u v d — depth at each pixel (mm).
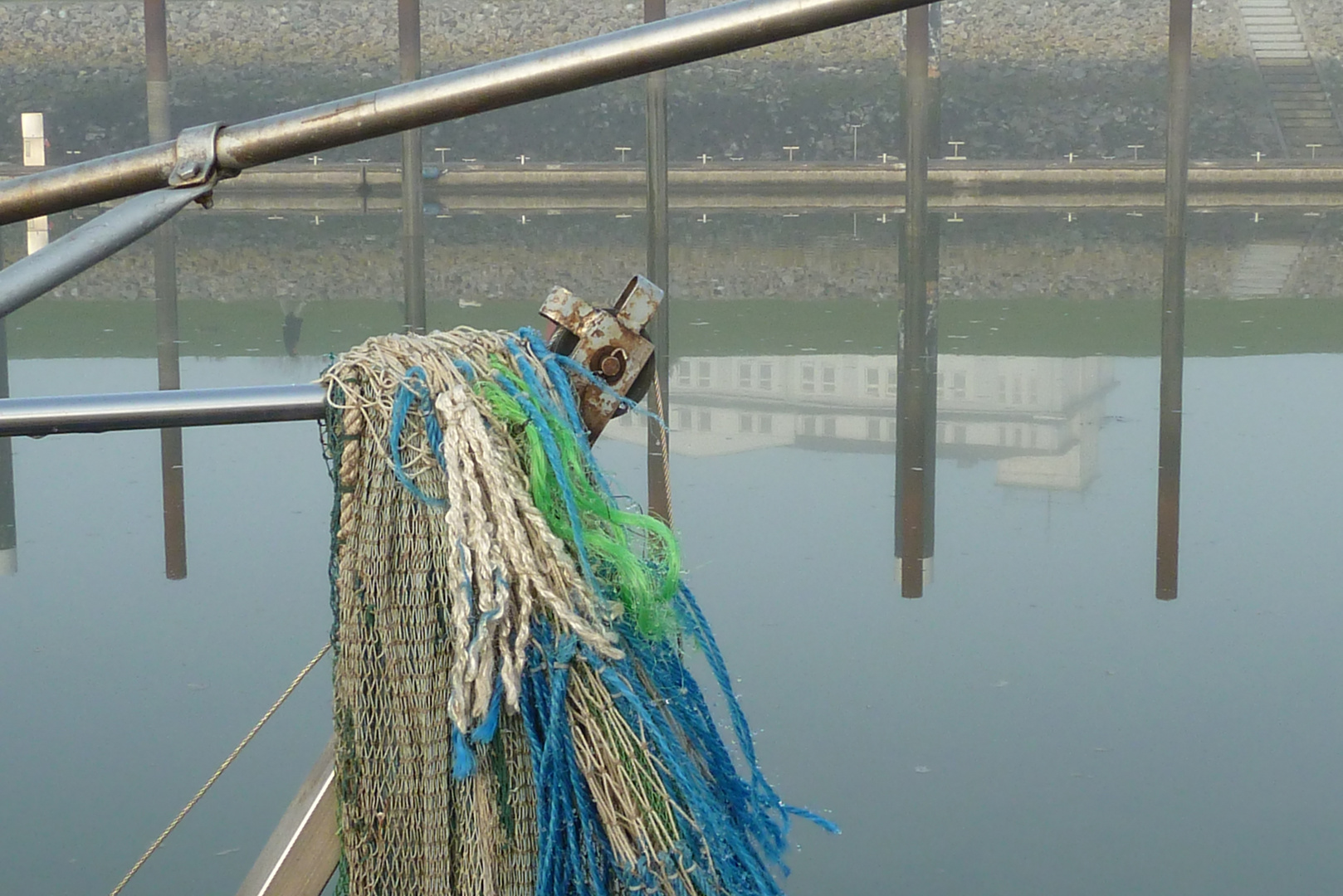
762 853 1496
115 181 1203
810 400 10125
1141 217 21016
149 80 17312
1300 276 15422
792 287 15312
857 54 26641
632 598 1397
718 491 7121
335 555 1339
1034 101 26516
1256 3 27031
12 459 7289
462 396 1316
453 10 28328
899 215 21578
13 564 5695
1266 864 3555
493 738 1326
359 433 1312
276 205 22484
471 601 1286
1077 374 10406
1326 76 26516
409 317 12602
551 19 28250
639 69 1084
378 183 22578
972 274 15906
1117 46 26750
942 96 26672
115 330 12633
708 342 12445
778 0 1038
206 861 3523
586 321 1390
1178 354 9258
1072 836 3723
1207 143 26094
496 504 1291
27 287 1139
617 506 1445
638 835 1324
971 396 9961
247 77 27750
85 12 27609
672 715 1423
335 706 1341
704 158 24969
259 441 7473
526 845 1326
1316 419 8438
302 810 1454
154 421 1300
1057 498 7137
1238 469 7320
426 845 1324
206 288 15023
